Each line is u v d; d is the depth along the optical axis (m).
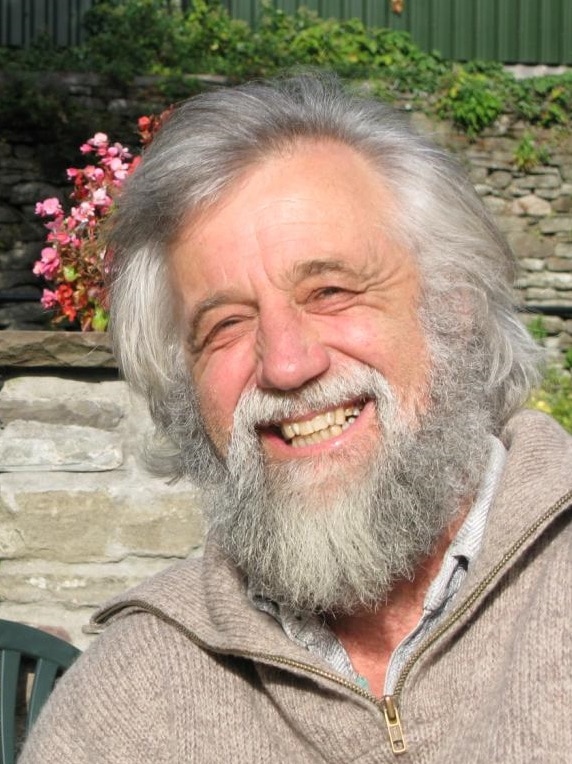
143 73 9.81
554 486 1.99
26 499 3.98
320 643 2.18
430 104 10.20
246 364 2.13
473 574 1.96
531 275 10.17
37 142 9.45
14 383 4.00
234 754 2.07
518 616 1.96
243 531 2.17
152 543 3.99
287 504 2.09
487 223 2.28
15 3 10.53
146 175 2.19
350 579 2.05
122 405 4.01
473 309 2.22
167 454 2.64
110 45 10.09
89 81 9.61
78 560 3.99
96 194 4.48
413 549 2.09
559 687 1.82
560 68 11.36
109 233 2.39
